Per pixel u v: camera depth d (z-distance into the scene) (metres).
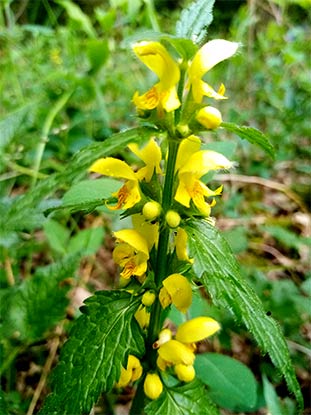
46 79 0.24
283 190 0.25
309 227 0.25
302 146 0.30
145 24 0.26
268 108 0.31
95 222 0.22
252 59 0.35
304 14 0.45
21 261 0.20
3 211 0.09
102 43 0.24
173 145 0.09
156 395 0.10
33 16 0.37
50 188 0.07
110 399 0.14
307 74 0.33
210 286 0.08
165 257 0.10
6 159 0.19
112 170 0.09
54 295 0.12
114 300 0.10
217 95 0.09
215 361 0.13
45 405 0.09
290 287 0.17
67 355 0.09
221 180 0.25
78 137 0.22
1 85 0.26
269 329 0.09
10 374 0.15
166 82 0.08
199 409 0.10
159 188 0.10
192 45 0.08
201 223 0.09
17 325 0.12
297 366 0.17
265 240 0.23
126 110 0.28
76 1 0.50
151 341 0.10
